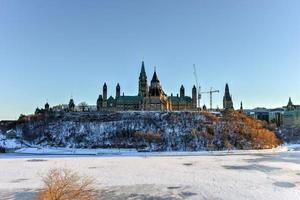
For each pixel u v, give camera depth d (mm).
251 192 66375
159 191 68375
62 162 110875
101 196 64750
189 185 73375
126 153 140625
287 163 105875
